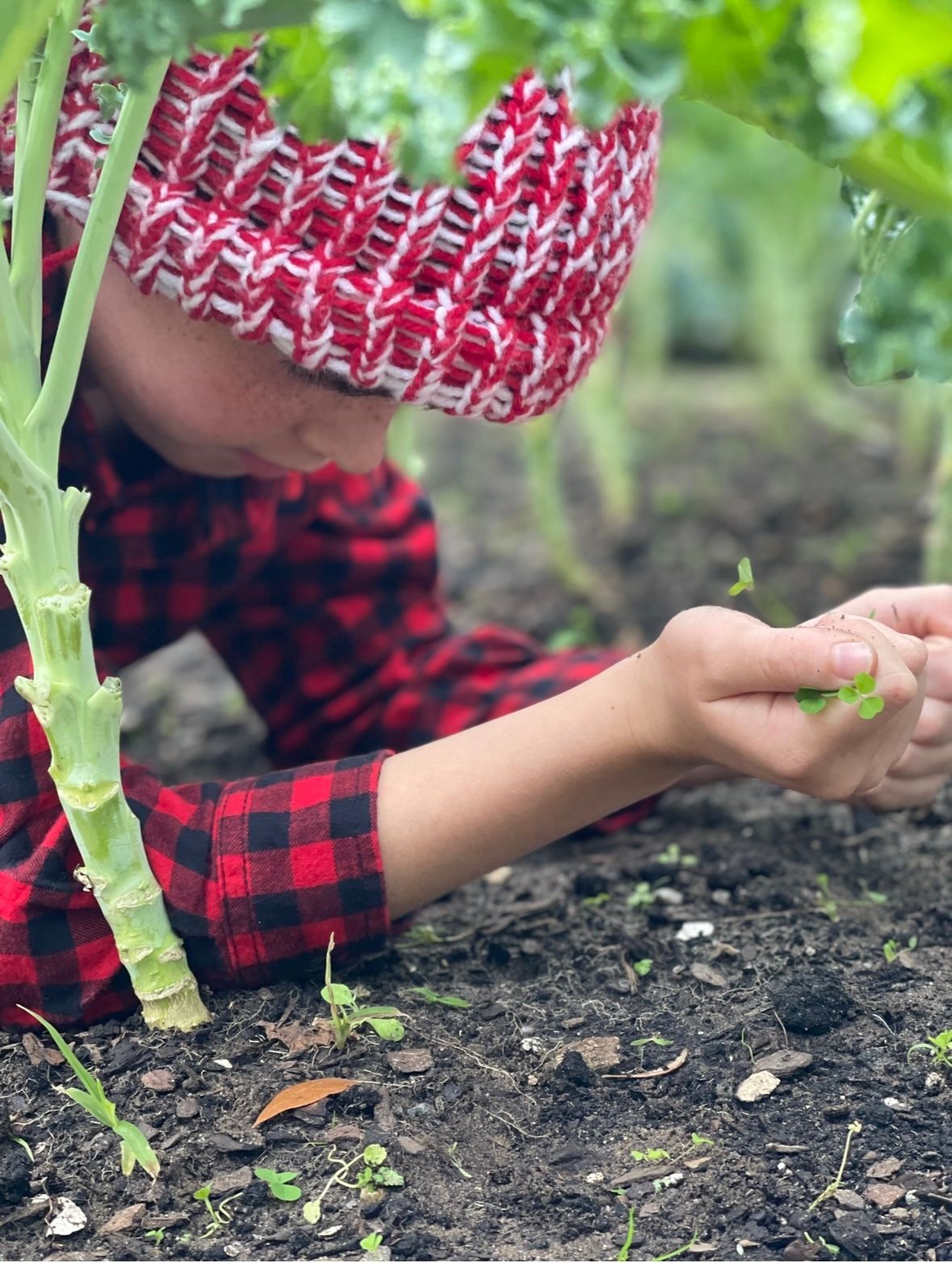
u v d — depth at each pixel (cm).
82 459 101
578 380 94
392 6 48
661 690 80
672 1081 83
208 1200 73
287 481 121
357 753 127
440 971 97
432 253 82
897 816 122
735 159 232
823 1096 82
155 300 87
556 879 113
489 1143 79
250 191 80
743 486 257
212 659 205
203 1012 85
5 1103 80
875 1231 71
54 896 83
